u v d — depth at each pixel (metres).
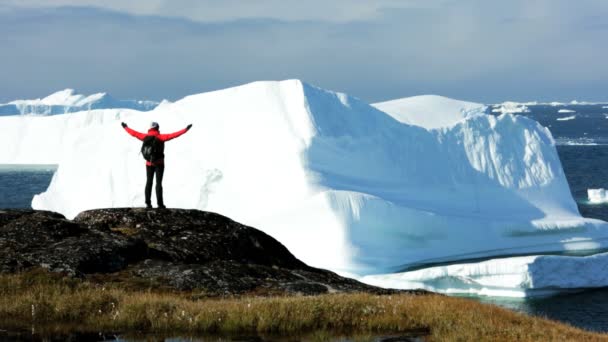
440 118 148.50
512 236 108.75
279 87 119.25
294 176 104.56
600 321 64.94
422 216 98.94
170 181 116.56
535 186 125.31
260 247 30.84
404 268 91.75
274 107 115.06
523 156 128.12
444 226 101.38
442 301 24.48
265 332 20.98
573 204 126.88
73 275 23.95
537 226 110.31
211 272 26.03
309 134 108.94
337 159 109.25
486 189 121.31
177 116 123.44
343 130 114.50
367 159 112.50
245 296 24.78
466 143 125.50
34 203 133.00
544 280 77.44
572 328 25.03
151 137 29.28
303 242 92.81
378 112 122.94
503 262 77.94
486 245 104.62
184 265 26.38
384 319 22.02
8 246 25.05
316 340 20.20
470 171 122.69
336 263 89.19
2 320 20.89
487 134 127.44
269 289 25.95
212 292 24.73
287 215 96.56
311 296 23.70
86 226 27.98
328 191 96.88
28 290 22.31
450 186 118.62
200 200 110.75
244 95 120.12
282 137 110.00
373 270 88.94
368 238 94.00
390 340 20.44
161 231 29.02
